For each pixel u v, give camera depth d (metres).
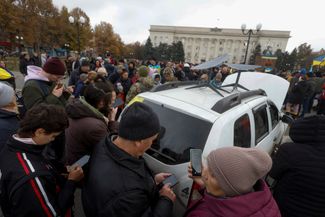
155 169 1.93
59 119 1.21
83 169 1.39
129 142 1.09
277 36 70.25
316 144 1.53
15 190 1.08
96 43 57.81
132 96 4.47
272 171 1.72
